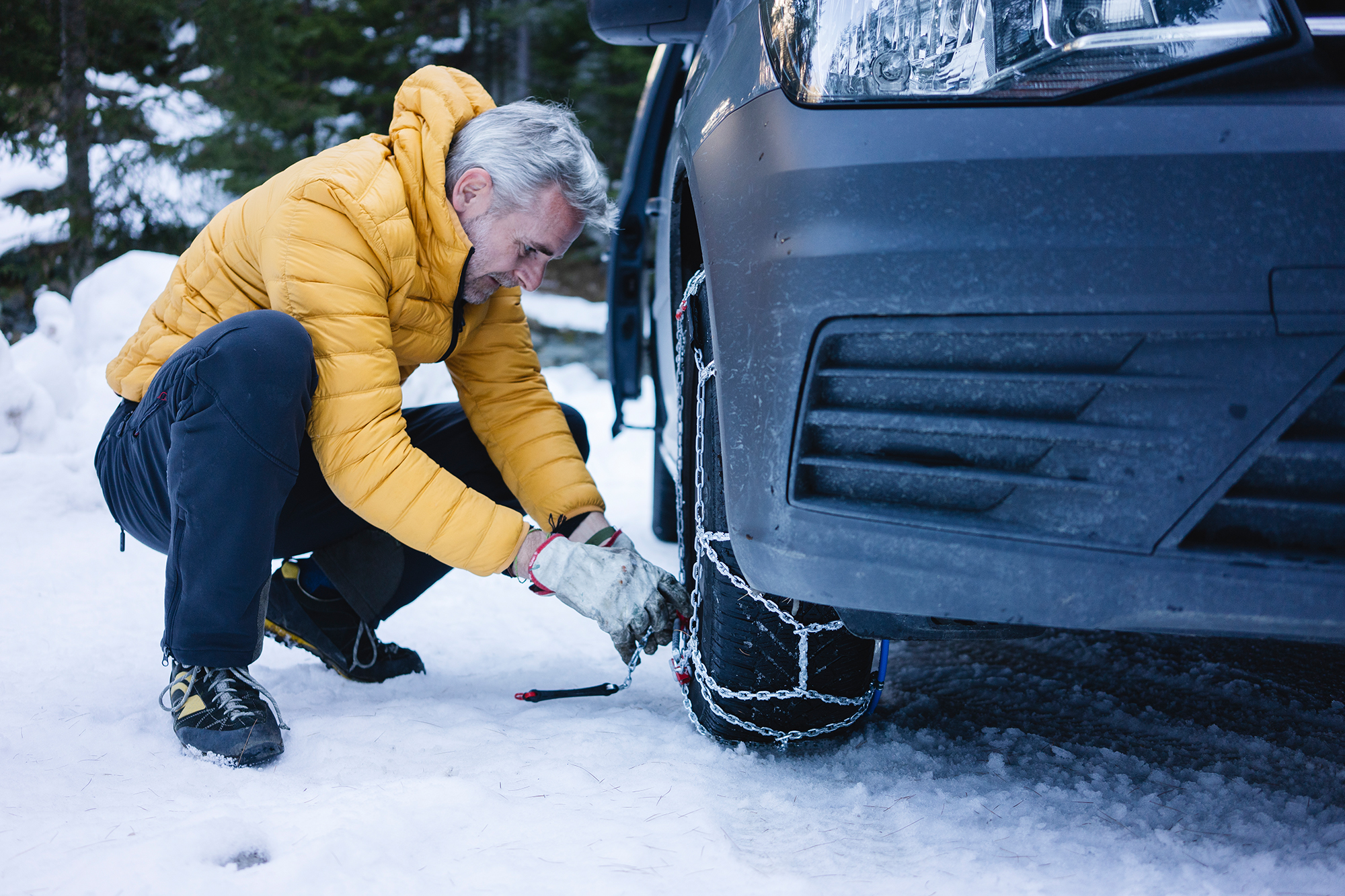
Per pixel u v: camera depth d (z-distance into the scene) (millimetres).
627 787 1201
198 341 1300
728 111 1215
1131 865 1021
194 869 933
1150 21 967
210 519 1274
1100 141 948
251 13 9258
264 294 1413
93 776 1224
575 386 7051
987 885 986
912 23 1041
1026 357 970
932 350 1001
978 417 995
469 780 1201
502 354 1655
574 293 13562
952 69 1020
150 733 1379
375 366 1346
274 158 9523
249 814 1091
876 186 1003
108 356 4367
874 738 1430
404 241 1370
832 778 1282
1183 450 931
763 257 1072
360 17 13820
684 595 1441
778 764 1328
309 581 1690
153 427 1355
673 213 1512
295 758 1312
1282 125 917
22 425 3594
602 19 1729
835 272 1011
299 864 936
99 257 8922
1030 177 959
